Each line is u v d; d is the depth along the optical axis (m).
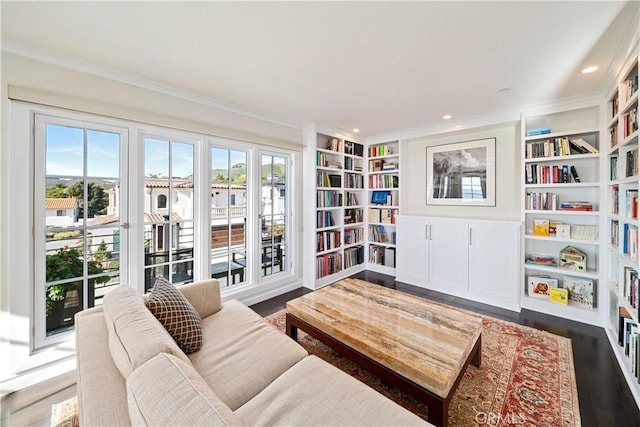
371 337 1.68
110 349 1.12
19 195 1.81
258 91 2.53
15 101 1.78
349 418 1.01
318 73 2.16
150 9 1.43
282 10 1.44
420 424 0.98
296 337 2.21
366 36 1.67
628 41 1.68
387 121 3.50
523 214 3.01
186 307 1.58
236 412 1.05
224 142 2.93
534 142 3.06
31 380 1.85
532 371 1.90
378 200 4.43
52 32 1.64
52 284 1.98
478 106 2.90
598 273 2.64
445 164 3.86
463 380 1.80
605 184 2.53
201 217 2.77
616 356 2.09
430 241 3.67
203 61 1.98
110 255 2.24
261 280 3.34
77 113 2.01
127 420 0.84
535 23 1.53
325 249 3.91
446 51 1.83
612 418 1.52
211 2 1.38
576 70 2.08
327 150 3.85
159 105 2.41
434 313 2.02
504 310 2.99
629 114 1.99
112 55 1.90
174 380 0.79
